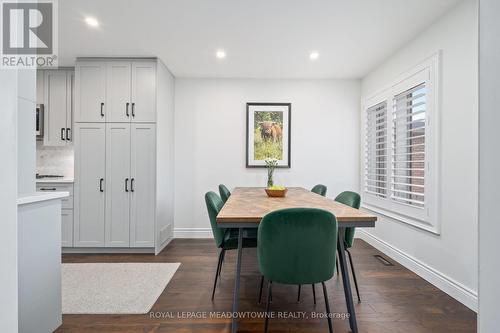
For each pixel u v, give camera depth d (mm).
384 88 3152
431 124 2324
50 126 3381
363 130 3777
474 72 1926
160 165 3289
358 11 2201
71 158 3646
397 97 2910
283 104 3877
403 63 2838
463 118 2016
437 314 1855
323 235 1402
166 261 2908
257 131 3881
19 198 1362
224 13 2246
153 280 2402
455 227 2084
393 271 2611
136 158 3178
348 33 2566
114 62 3162
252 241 2082
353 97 3906
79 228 3158
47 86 3391
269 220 1396
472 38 1939
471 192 1944
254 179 3896
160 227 3293
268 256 1437
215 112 3879
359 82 3906
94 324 1731
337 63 3318
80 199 3158
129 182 3172
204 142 3881
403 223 2777
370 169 3568
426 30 2455
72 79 3391
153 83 3174
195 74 3740
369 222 1571
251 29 2510
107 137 3166
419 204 2531
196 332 1658
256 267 2748
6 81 661
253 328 1707
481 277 549
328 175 3916
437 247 2279
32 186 1715
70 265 2785
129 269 2668
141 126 3172
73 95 3387
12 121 666
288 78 3879
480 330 549
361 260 2920
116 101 3164
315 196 2574
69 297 2080
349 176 3918
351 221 1566
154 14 2264
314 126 3914
